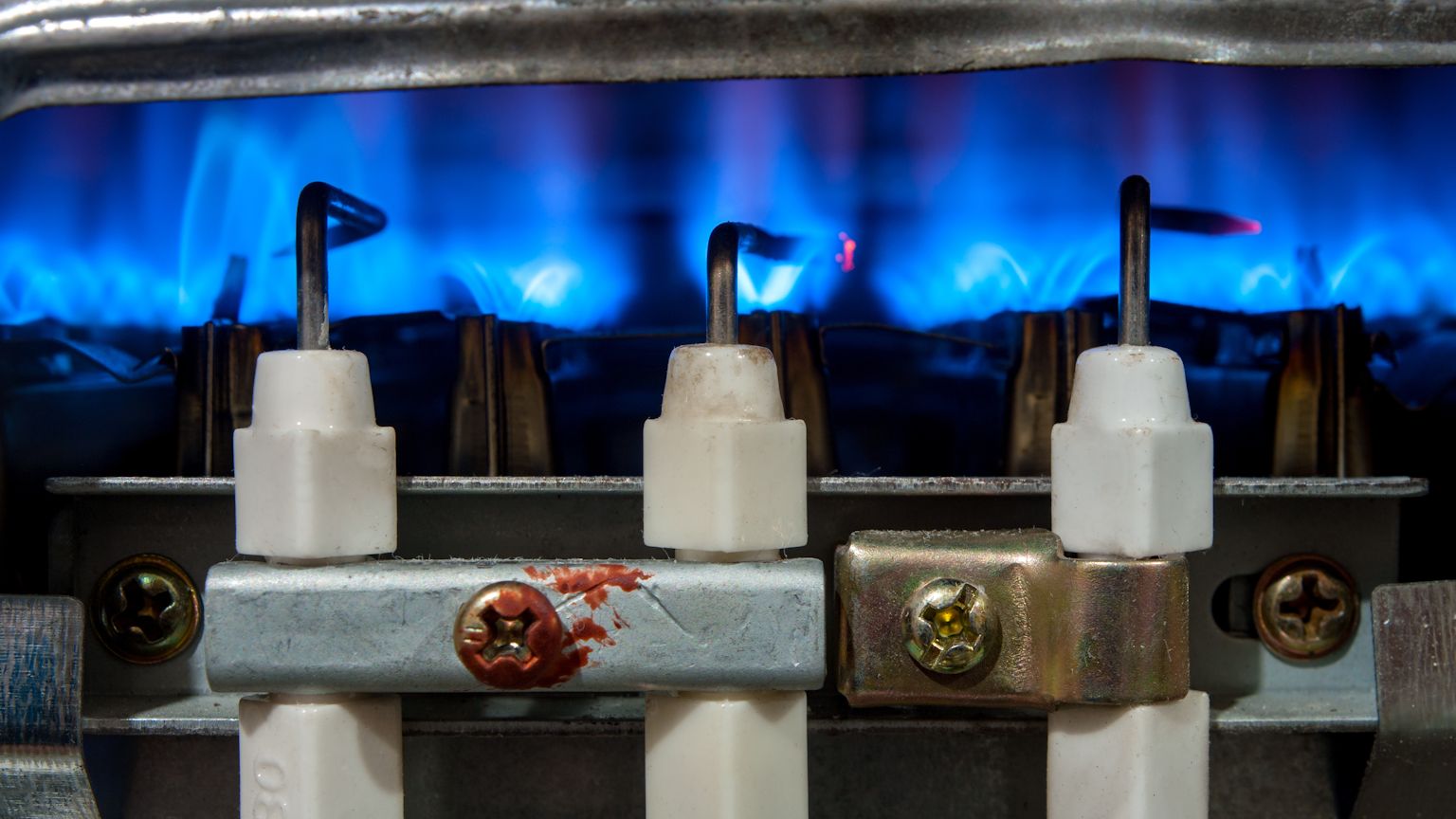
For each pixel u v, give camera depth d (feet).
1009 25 0.37
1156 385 0.37
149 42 0.38
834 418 0.44
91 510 0.43
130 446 0.44
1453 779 0.41
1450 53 0.38
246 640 0.37
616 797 0.43
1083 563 0.37
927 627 0.37
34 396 0.43
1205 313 0.44
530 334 0.44
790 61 0.38
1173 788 0.38
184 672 0.43
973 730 0.41
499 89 0.43
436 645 0.37
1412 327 0.44
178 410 0.44
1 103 0.39
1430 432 0.44
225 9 0.38
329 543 0.37
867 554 0.38
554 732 0.42
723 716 0.37
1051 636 0.38
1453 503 0.43
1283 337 0.44
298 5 0.38
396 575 0.37
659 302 0.44
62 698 0.40
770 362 0.38
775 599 0.37
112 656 0.43
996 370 0.44
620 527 0.42
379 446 0.38
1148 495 0.37
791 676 0.37
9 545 0.43
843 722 0.41
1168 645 0.37
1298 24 0.37
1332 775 0.43
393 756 0.39
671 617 0.37
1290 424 0.44
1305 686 0.43
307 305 0.38
